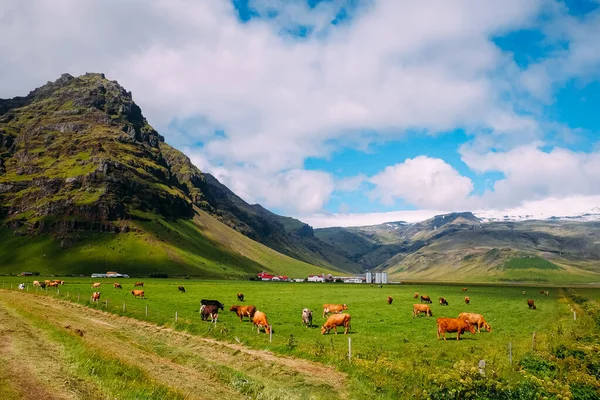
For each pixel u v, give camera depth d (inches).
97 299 2549.2
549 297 4013.3
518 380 788.6
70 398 594.2
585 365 876.0
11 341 900.6
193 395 750.5
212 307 1886.1
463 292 4945.9
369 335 1530.5
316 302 2977.4
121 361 855.1
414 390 799.1
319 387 875.4
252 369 1018.1
